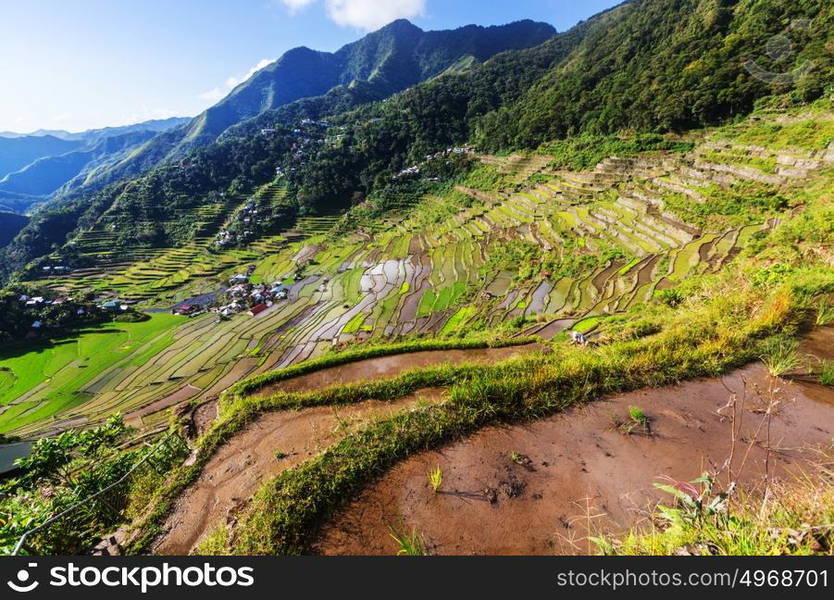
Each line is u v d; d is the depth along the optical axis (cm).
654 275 2680
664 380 478
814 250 1005
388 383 661
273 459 530
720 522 237
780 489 278
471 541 303
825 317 548
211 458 568
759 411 404
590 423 426
